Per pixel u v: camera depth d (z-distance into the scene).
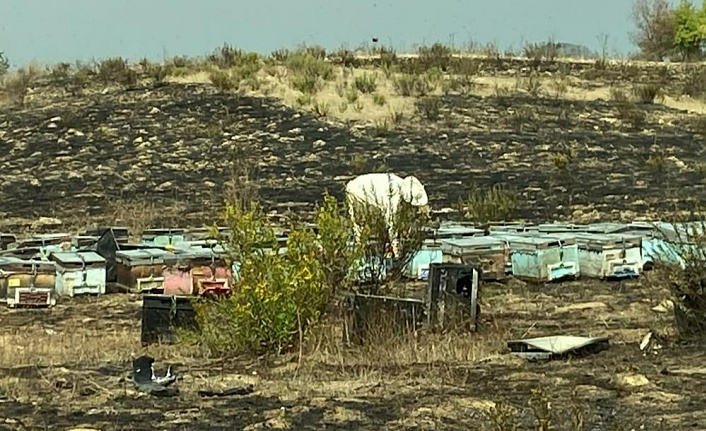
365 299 29.08
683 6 126.69
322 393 23.14
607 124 84.44
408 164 74.25
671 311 34.09
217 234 30.38
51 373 25.36
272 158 75.12
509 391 23.08
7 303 39.75
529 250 43.38
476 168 73.94
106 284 43.00
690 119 86.94
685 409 21.17
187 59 96.69
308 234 29.52
